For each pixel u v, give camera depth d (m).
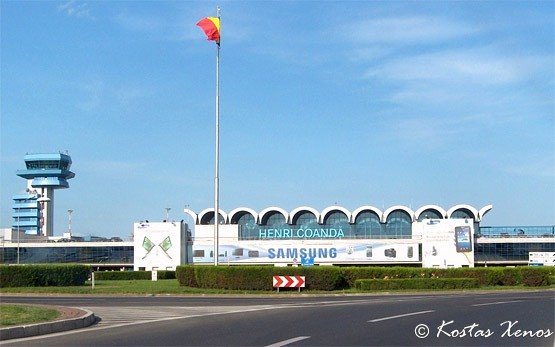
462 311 25.11
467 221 76.81
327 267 44.94
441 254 76.56
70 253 93.06
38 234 113.56
